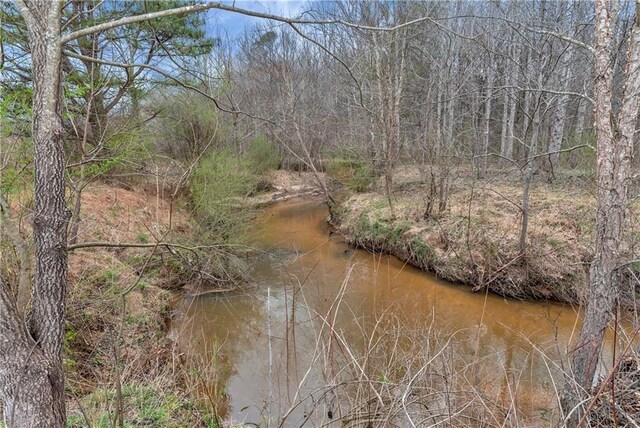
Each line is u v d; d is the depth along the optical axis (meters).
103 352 4.45
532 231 7.79
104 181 9.36
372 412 3.14
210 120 10.32
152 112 9.03
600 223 3.14
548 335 6.02
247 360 5.42
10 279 3.23
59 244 2.21
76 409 3.47
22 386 2.01
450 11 11.84
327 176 17.50
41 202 2.15
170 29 6.41
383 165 13.30
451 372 3.29
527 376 4.79
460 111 13.45
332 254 10.58
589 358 3.18
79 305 4.90
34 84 2.16
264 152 18.70
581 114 11.29
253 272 8.93
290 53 19.78
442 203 9.89
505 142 13.48
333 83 18.55
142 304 6.05
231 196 9.43
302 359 5.11
